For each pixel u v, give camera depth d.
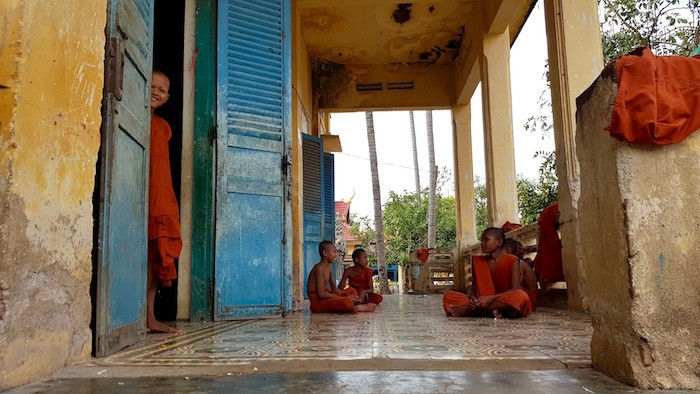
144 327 3.48
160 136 3.96
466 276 10.95
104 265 2.78
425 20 9.82
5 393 1.98
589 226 2.38
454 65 11.24
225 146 5.23
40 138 2.26
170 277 3.87
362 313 5.90
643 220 2.05
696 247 2.04
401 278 21.88
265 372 2.33
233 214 5.18
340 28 9.94
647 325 1.99
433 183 18.36
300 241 7.86
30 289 2.18
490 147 8.34
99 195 2.79
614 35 7.45
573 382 2.08
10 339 2.05
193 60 5.39
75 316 2.51
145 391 2.00
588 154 2.39
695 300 2.02
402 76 11.55
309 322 4.79
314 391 1.96
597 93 2.27
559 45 5.82
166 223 3.82
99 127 2.78
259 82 5.54
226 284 5.05
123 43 3.07
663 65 2.11
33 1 2.24
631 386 2.01
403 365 2.43
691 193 2.07
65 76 2.46
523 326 4.20
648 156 2.09
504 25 8.15
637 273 2.02
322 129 12.31
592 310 2.35
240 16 5.53
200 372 2.33
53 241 2.34
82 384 2.13
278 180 5.49
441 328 4.10
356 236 26.94
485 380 2.12
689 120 2.05
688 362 1.98
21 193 2.13
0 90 2.11
